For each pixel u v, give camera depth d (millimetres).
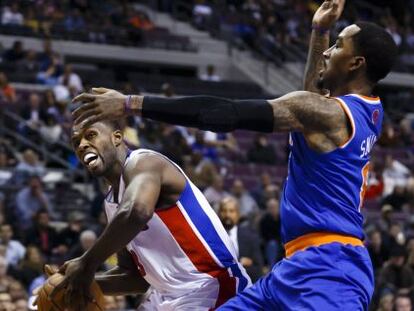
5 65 17375
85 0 21719
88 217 12062
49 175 13039
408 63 23750
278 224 10758
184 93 19203
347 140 3920
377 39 4004
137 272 4539
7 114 14508
